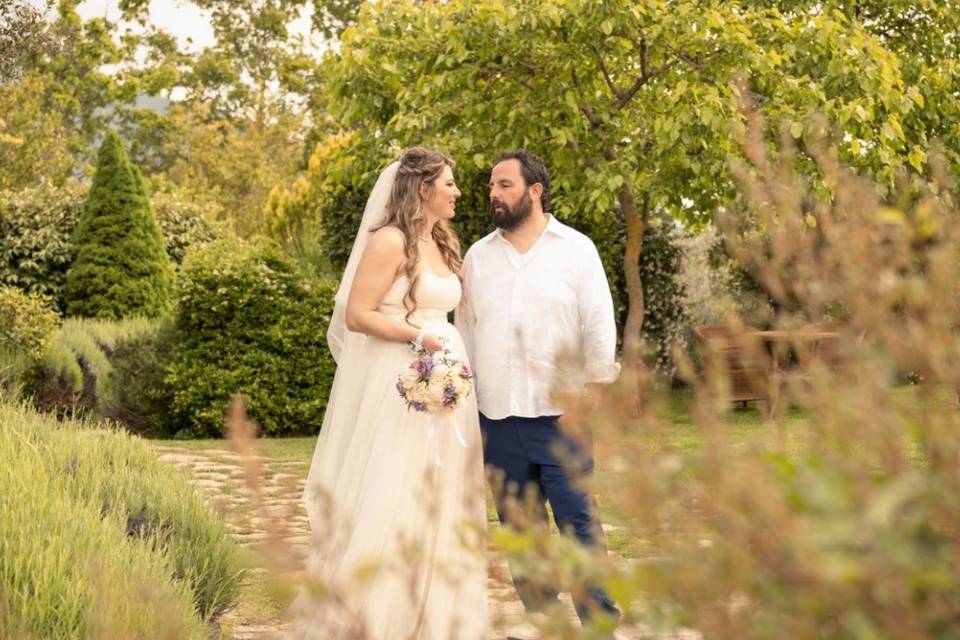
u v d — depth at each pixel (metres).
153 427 12.81
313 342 12.88
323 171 21.25
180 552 4.83
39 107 28.22
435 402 4.24
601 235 15.44
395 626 3.95
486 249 4.69
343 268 15.66
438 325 4.45
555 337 4.49
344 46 12.82
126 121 40.34
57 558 3.94
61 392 12.28
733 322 1.57
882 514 1.14
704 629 1.24
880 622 1.12
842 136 9.64
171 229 20.41
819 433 1.37
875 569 1.11
